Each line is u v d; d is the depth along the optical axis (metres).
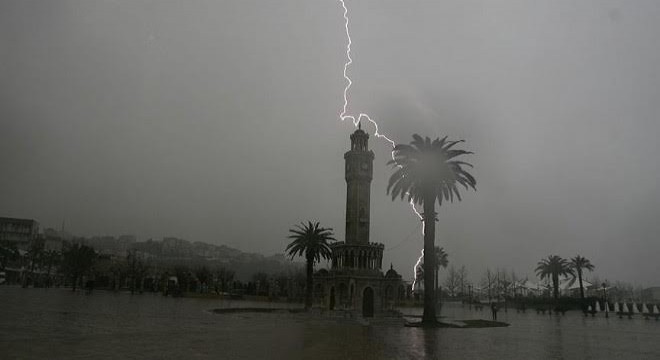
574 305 123.44
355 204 86.50
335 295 82.00
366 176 87.25
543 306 128.75
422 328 50.00
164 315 52.41
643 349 31.84
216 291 140.75
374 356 25.45
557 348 31.81
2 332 29.17
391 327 50.50
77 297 83.31
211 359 22.39
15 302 59.03
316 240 84.88
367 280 82.19
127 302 76.81
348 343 31.81
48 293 94.38
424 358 25.34
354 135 90.38
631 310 94.62
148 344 27.05
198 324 43.25
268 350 26.55
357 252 84.06
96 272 160.00
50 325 34.62
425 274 56.88
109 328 35.19
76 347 24.44
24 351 22.30
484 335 41.91
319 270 91.88
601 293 171.00
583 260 126.19
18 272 168.12
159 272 185.88
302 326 46.97
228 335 34.38
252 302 115.00
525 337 40.44
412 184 60.62
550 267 125.94
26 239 188.75
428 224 58.09
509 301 142.88
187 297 123.25
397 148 60.31
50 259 163.25
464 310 119.31
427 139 59.66
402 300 126.44
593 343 35.72
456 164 60.34
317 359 23.58
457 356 26.56
